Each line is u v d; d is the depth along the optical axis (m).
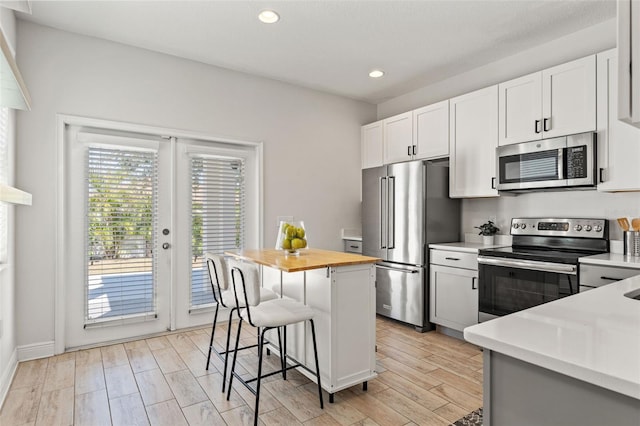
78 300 3.08
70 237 3.05
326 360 2.25
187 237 3.60
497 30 3.00
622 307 1.12
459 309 3.31
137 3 2.60
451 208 3.80
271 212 4.08
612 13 2.74
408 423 2.00
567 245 3.01
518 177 3.04
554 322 0.97
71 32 3.01
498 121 3.24
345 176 4.70
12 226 2.65
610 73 2.57
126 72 3.24
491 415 0.91
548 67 3.21
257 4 2.62
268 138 4.06
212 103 3.69
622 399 0.70
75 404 2.18
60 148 2.95
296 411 2.12
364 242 4.20
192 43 3.22
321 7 2.66
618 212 2.81
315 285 2.37
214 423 2.00
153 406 2.16
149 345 3.14
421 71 3.86
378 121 4.55
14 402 2.20
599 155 2.62
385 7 2.66
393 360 2.86
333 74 3.95
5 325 2.39
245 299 2.08
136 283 3.34
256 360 2.85
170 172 3.52
